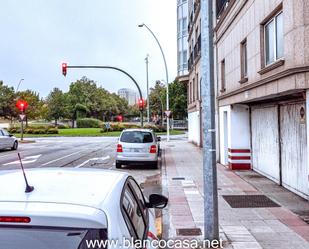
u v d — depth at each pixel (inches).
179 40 1705.2
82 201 109.8
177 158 899.4
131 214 133.8
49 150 1173.7
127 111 4739.2
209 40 278.8
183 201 420.2
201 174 636.7
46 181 129.3
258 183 518.6
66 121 3806.6
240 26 588.1
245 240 280.4
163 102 3430.1
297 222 328.5
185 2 1679.4
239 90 566.6
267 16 450.3
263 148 572.7
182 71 1684.3
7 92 3132.4
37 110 3198.8
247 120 649.0
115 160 820.6
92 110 3895.2
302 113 407.8
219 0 765.9
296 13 346.3
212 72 277.4
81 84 3843.5
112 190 124.6
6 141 1147.9
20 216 97.7
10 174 141.3
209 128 274.1
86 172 147.3
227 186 500.1
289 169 460.4
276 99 480.7
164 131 2516.0
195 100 1288.1
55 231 97.6
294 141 438.9
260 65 479.2
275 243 273.6
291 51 356.2
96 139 1876.2
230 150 655.8
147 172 693.9
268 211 367.6
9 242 95.7
